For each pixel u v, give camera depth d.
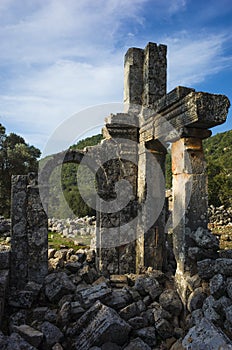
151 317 5.65
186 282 5.93
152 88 8.93
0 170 24.52
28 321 5.74
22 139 28.20
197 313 5.35
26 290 6.43
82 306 5.72
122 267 8.84
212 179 27.11
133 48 9.35
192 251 6.05
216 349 4.06
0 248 9.83
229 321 4.73
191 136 6.42
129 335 5.25
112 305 5.81
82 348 4.78
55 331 5.10
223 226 16.66
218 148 54.38
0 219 15.23
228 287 5.13
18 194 7.38
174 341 5.27
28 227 7.31
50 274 7.10
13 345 4.27
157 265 8.38
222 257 5.93
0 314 5.33
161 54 9.16
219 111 5.93
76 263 8.14
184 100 6.25
